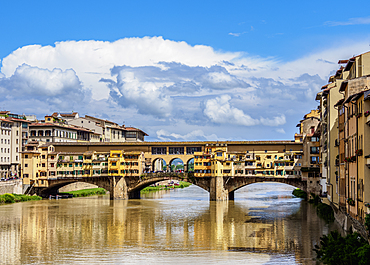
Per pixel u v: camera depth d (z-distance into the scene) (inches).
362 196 2206.0
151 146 6274.6
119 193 5994.1
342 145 2881.4
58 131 7027.6
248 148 5846.5
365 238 2068.2
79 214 4387.3
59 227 3604.8
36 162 6107.3
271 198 6092.5
